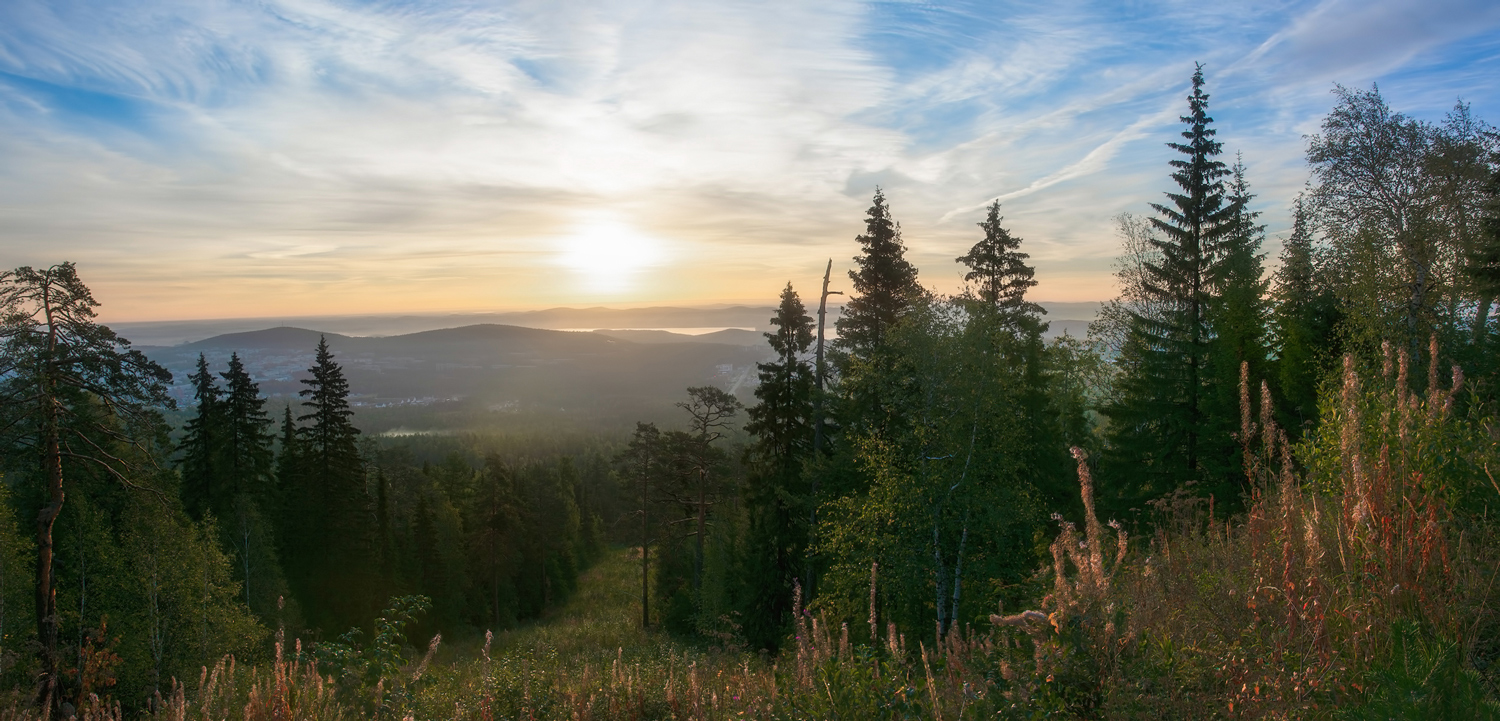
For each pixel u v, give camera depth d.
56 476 17.62
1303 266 25.02
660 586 42.81
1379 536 3.58
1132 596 3.85
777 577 25.92
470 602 48.50
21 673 16.69
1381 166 24.94
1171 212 22.91
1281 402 20.19
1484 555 3.51
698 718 6.07
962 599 18.52
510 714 7.35
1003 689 3.61
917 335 19.23
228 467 34.81
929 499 18.19
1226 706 3.02
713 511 37.09
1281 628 3.26
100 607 20.81
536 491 59.22
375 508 45.34
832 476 23.62
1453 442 3.99
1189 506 5.73
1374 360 17.58
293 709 6.04
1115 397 29.06
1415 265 23.73
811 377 25.72
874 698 4.32
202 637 21.89
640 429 39.28
